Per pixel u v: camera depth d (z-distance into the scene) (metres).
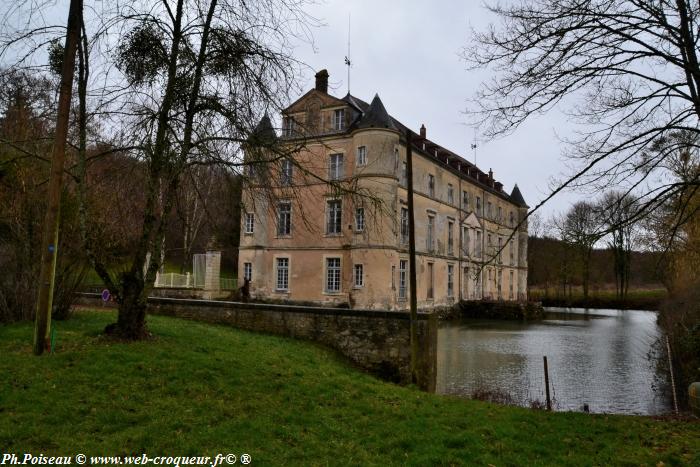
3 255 12.20
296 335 15.20
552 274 62.94
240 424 6.97
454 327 34.41
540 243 69.44
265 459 5.92
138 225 12.52
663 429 8.30
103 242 12.49
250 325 15.92
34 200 11.99
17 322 11.80
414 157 37.50
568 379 15.86
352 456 6.33
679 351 13.86
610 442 7.53
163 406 7.28
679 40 7.34
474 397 12.04
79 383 7.67
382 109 32.16
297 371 10.47
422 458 6.36
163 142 9.96
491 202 54.16
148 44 9.86
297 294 33.84
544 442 7.47
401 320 13.80
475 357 20.19
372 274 30.52
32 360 8.43
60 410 6.64
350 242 31.94
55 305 12.55
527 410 9.70
